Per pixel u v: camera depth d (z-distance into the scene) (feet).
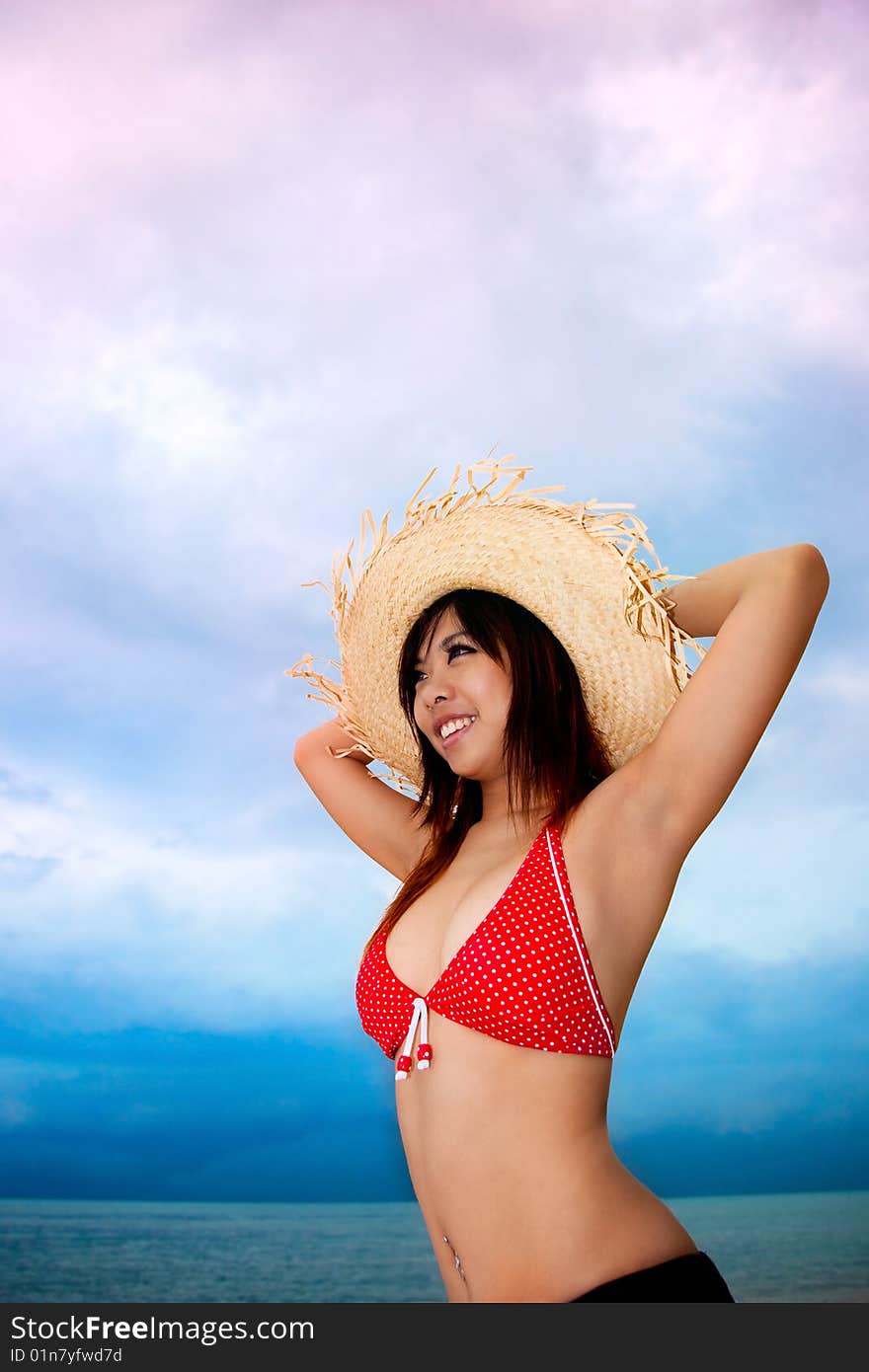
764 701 4.63
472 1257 4.29
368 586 6.18
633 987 4.76
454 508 5.81
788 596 4.69
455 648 5.62
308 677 6.62
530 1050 4.46
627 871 4.77
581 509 5.48
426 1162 4.56
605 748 5.51
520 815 5.33
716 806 4.78
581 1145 4.35
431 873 5.44
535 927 4.59
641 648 5.32
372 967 5.10
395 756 6.45
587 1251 4.12
